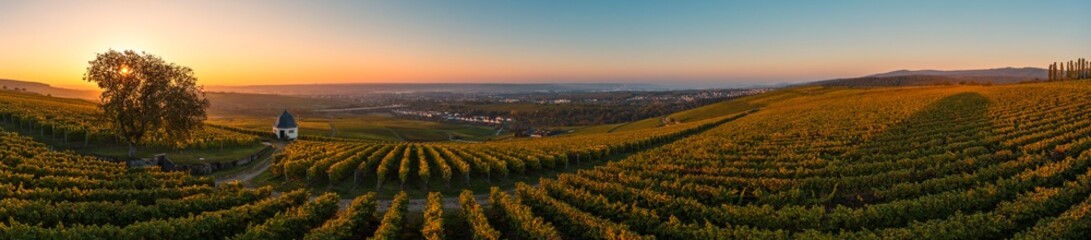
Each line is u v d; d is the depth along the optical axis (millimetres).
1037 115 50469
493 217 27016
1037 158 29266
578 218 22875
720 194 26875
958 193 22984
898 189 25000
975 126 47750
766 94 149375
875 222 21375
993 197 22906
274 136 79062
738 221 22531
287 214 22844
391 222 23016
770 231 20234
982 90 87438
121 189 27297
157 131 47281
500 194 28094
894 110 66062
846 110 73625
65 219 21547
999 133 42438
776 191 28031
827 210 25000
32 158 35000
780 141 45906
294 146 57719
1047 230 17828
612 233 20312
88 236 18484
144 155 45844
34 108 66688
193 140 53250
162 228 19906
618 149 54281
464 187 37188
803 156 36656
